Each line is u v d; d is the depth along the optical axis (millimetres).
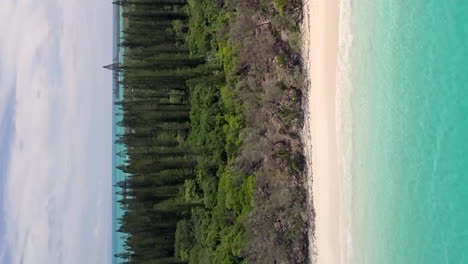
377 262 29484
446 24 26547
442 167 26547
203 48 47688
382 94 29688
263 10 38188
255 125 38812
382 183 29453
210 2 46500
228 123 42406
